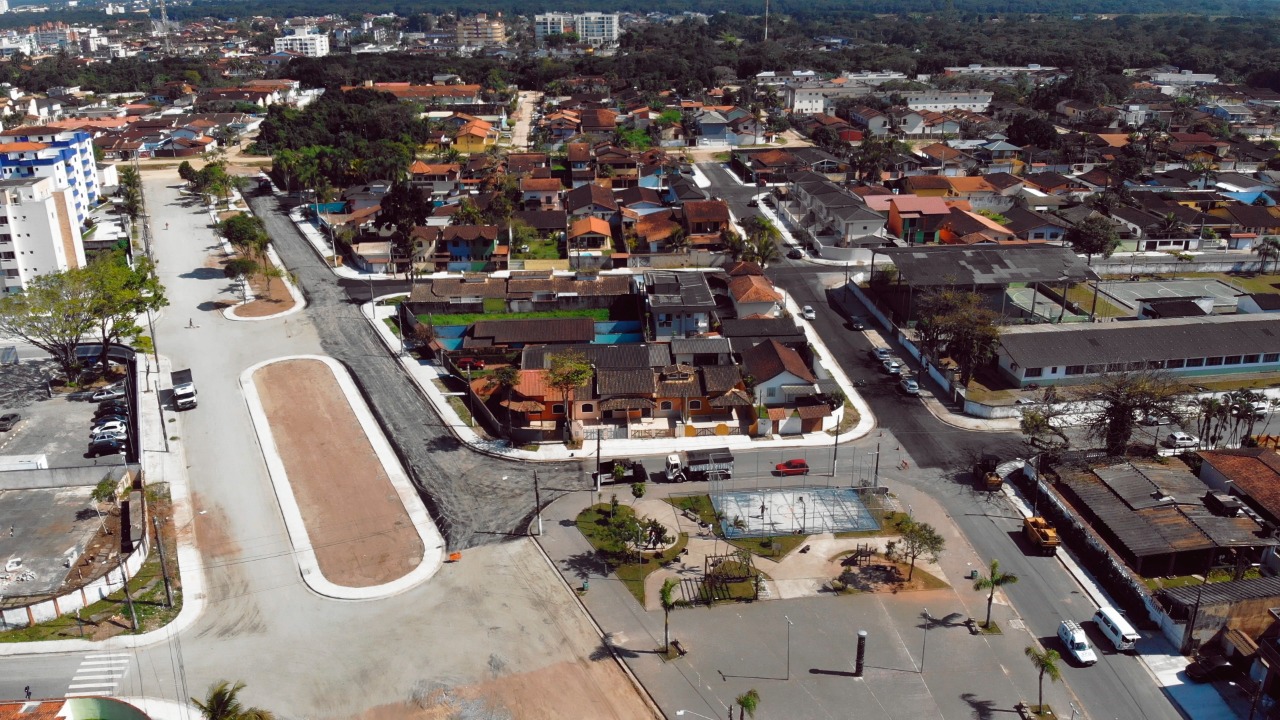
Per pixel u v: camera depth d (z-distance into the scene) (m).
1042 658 48.50
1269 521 63.53
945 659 53.16
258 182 177.50
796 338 94.38
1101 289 117.75
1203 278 123.06
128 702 49.69
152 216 152.62
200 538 65.44
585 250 129.25
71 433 81.06
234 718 43.12
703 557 62.97
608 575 61.09
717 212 133.62
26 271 108.31
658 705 50.00
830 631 55.59
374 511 68.75
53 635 55.28
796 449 77.88
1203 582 59.03
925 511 68.25
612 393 81.00
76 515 68.19
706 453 74.06
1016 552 63.22
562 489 71.75
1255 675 51.12
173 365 94.44
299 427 81.38
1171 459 72.81
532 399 82.06
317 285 119.12
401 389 89.19
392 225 134.50
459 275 120.81
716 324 100.81
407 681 51.94
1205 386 87.31
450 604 58.44
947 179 158.62
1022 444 78.12
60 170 141.88
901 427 81.56
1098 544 61.44
